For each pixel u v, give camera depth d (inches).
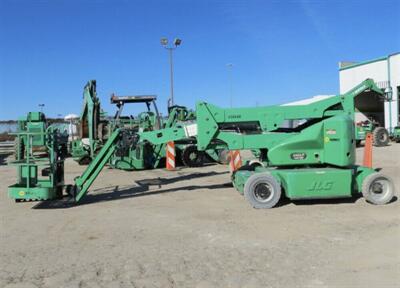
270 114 412.5
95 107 796.0
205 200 416.2
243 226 312.5
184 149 715.4
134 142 434.3
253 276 214.5
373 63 1478.8
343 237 278.2
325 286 200.8
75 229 318.0
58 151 434.0
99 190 494.9
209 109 412.8
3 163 910.4
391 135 1192.2
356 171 383.6
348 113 413.4
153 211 373.7
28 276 221.9
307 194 368.8
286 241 272.5
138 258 246.4
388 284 201.8
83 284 209.8
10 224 337.4
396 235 279.7
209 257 245.1
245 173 430.6
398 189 446.6
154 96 770.8
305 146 383.9
